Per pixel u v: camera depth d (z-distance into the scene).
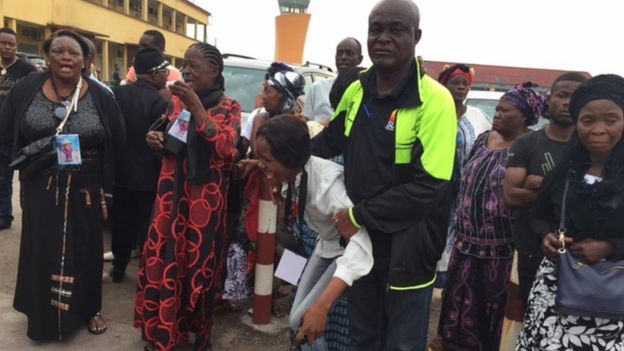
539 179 2.38
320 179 2.02
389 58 1.83
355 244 1.90
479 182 2.89
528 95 2.88
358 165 1.96
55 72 3.02
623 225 1.83
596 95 1.84
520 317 2.53
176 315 2.93
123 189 3.87
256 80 5.95
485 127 3.85
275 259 3.52
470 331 3.00
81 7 28.56
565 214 1.95
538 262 2.40
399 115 1.87
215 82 2.96
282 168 1.97
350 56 4.50
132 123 3.70
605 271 1.84
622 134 1.87
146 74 3.83
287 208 2.57
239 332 3.42
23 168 3.02
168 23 42.72
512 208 2.48
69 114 3.04
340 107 2.15
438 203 1.86
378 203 1.86
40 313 3.06
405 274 1.89
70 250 3.09
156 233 2.91
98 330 3.30
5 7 23.03
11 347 3.09
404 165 1.89
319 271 2.24
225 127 2.85
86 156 3.13
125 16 33.34
